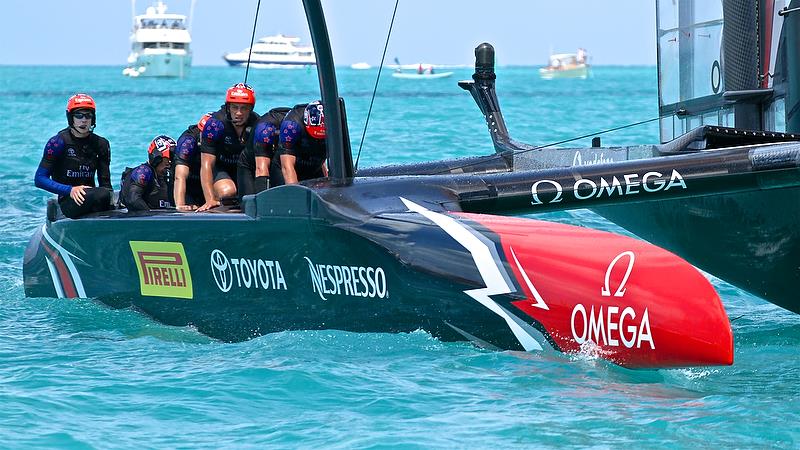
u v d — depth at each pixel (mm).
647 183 22766
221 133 28906
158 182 30359
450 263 21094
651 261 19547
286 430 17281
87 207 28281
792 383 19844
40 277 29719
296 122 26578
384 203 22812
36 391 19469
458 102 143250
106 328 25641
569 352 20062
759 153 22031
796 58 25156
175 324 25719
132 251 26578
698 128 24531
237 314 24297
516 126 92500
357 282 22266
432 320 21406
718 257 26562
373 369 20344
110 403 18766
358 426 17328
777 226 23469
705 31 29375
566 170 23594
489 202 23547
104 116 112000
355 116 105562
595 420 17438
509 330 20578
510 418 17547
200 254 24953
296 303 23312
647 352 19172
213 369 20844
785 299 25688
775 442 16438
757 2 27125
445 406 18234
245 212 24078
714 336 18688
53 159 29781
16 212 44938
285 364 20859
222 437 17047
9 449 16406
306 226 22812
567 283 19984
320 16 22922
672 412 17875
